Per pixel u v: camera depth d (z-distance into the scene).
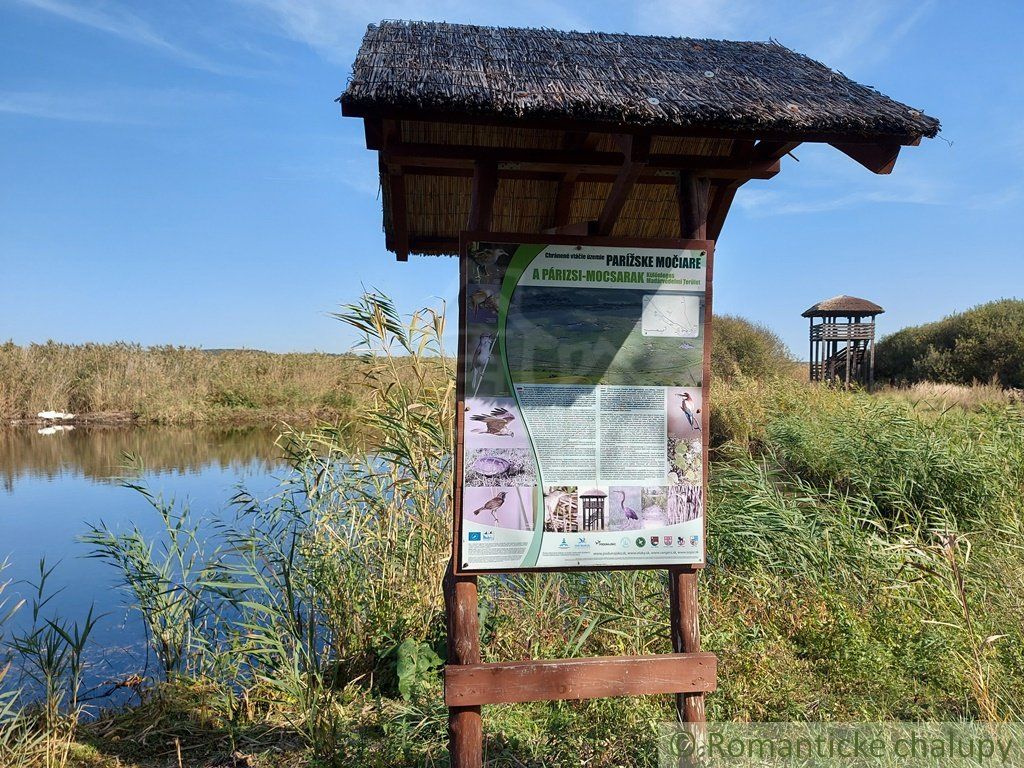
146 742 4.26
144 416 24.91
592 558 3.21
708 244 3.28
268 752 4.08
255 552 5.61
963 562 5.22
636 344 3.25
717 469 8.95
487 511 3.14
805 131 2.75
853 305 34.69
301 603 5.38
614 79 2.94
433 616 5.19
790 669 4.62
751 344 30.59
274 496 6.17
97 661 5.78
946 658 4.46
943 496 8.66
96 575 7.89
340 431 6.02
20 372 25.67
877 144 2.89
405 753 3.86
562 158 3.28
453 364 5.58
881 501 8.91
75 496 12.05
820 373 35.84
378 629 5.14
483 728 4.11
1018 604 4.93
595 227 3.47
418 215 4.20
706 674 3.21
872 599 5.42
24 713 4.73
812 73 3.27
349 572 5.34
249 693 4.80
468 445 3.14
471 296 3.15
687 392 3.29
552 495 3.18
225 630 5.50
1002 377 30.62
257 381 27.88
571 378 3.20
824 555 6.01
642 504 3.25
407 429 5.52
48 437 21.31
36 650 4.93
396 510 5.61
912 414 12.44
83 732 4.43
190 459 16.58
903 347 36.31
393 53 2.96
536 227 4.34
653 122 2.69
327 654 5.17
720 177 3.45
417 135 3.51
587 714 4.24
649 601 5.32
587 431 3.21
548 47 3.32
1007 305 33.09
